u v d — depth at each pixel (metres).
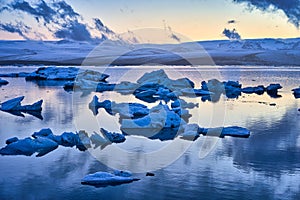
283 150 13.30
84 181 10.19
